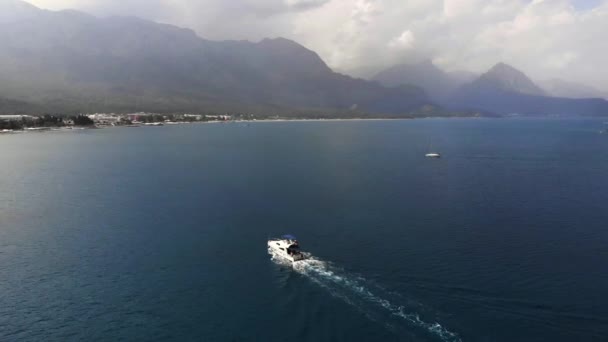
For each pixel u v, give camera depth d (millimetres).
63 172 174250
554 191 132125
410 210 109188
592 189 135000
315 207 113250
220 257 77938
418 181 151125
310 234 90000
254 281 67438
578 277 67312
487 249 79875
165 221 101438
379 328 53250
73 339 53281
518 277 67375
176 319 57094
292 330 53656
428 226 94938
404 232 90625
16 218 105125
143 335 53750
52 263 76375
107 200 123438
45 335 54250
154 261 76562
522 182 148375
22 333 54812
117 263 75938
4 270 73562
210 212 109250
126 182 151500
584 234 88438
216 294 63562
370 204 116062
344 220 100500
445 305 58469
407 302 59562
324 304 59375
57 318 58094
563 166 187750
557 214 104250
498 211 107688
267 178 158625
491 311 56938
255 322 55719
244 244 84688
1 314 59281
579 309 57344
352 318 55594
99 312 59406
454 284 64750
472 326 53281
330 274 68812
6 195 130375
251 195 128625
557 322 54281
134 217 105062
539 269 70438
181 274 70812
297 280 67188
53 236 91062
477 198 122562
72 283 68312
